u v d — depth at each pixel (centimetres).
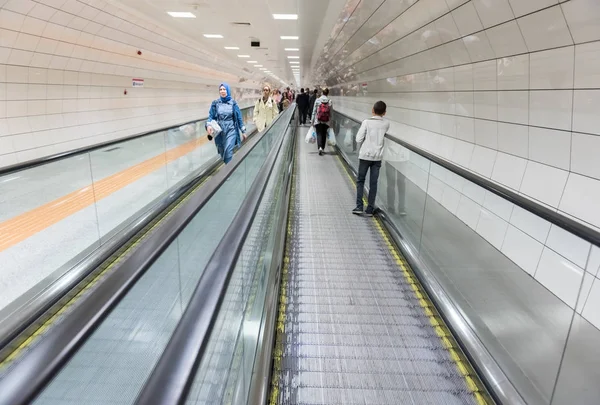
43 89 554
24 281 306
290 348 235
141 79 899
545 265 195
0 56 448
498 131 275
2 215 293
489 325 229
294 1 560
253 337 191
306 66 2002
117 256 393
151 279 140
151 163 553
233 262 124
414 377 211
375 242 399
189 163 728
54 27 482
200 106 1503
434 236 316
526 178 239
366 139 452
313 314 271
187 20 697
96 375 100
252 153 333
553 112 212
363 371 216
